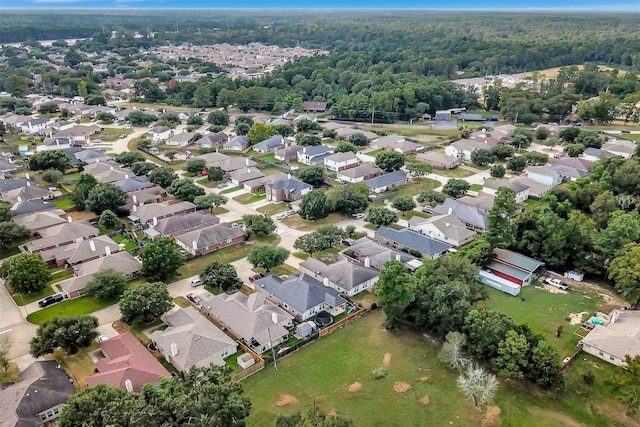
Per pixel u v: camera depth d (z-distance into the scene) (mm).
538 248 106125
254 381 72938
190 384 59125
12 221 117375
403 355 78750
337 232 112125
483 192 149500
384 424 65312
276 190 142625
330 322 86500
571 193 131375
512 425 64938
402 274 80625
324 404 68688
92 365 75938
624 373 65750
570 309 90688
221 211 137875
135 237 119000
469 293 80562
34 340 75062
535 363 69500
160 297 83938
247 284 99875
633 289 86312
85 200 133750
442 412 67250
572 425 64750
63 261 107125
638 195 135250
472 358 75688
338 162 171375
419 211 137375
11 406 63062
